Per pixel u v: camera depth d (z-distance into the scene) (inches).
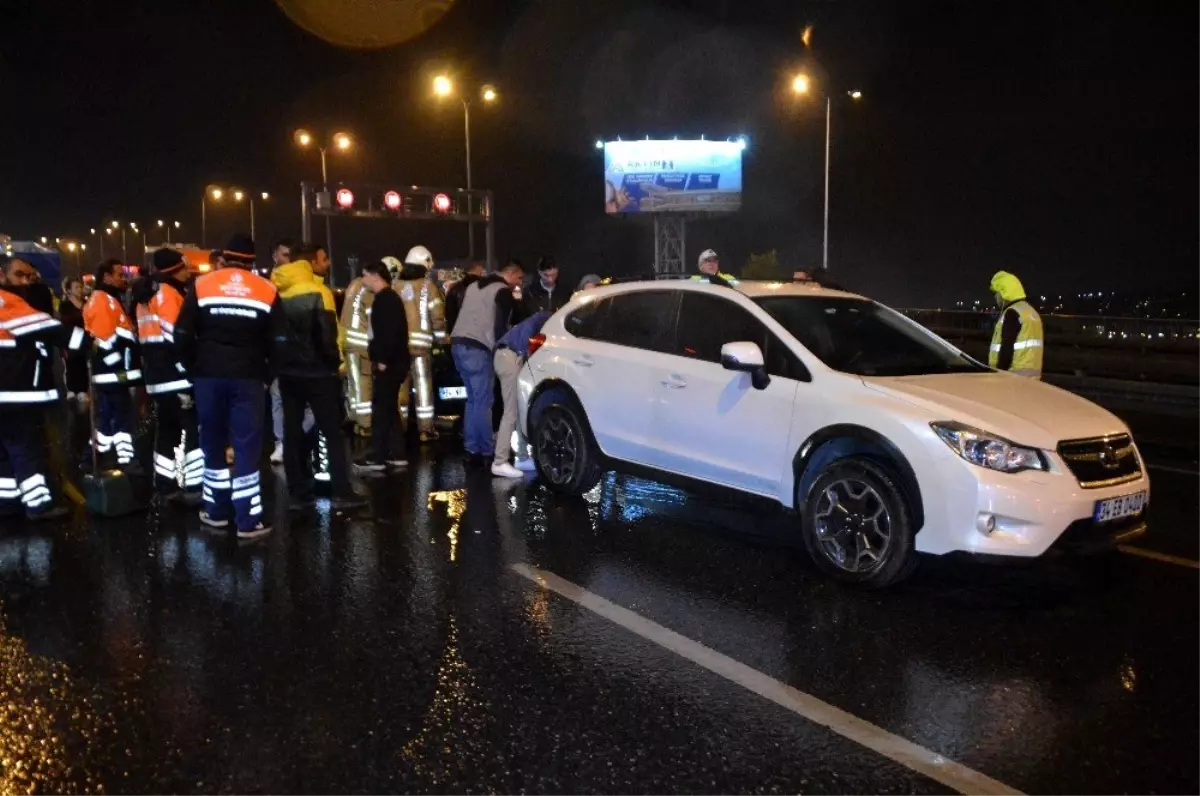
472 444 367.9
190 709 162.9
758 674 175.8
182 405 301.6
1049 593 219.5
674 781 139.6
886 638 192.5
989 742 150.9
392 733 154.0
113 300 338.6
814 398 231.1
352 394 426.3
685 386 262.8
